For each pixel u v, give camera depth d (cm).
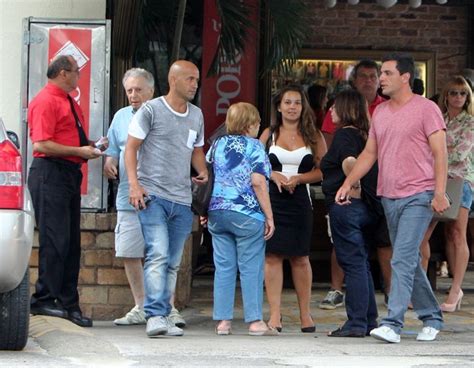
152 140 1364
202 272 2170
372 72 1758
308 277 1463
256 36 2047
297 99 1445
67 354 1165
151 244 1362
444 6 2691
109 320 1585
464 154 1658
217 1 1947
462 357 1191
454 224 1700
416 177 1306
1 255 1088
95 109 1585
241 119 1397
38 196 1418
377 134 1331
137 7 1641
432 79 2688
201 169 1410
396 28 2675
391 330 1311
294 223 1434
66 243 1434
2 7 1678
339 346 1276
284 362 1124
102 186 1581
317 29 2650
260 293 1410
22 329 1155
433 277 1942
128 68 1688
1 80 1684
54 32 1584
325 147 1459
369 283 1395
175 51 1883
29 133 1463
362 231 1391
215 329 1487
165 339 1341
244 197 1384
